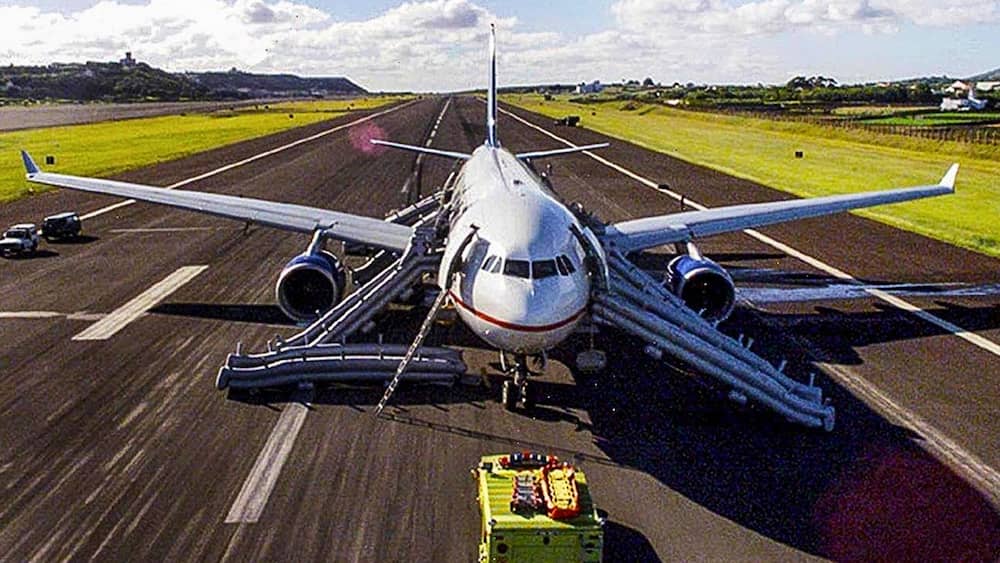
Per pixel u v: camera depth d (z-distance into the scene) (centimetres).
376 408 1941
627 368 2233
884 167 6638
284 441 1761
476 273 1814
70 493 1528
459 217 2227
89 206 4909
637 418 1912
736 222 2955
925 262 3453
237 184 5825
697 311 2530
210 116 16300
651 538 1405
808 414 1858
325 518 1446
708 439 1806
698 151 8381
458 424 1862
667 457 1714
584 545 1252
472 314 1812
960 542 1403
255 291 2991
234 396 2002
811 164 6981
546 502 1302
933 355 2345
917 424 1884
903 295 2958
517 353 1806
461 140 9850
